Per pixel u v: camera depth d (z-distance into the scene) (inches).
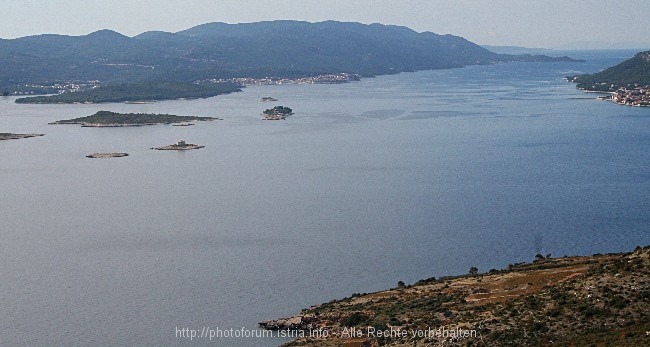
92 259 7603.4
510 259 7273.6
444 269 6968.5
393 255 7490.2
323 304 5743.1
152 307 6077.8
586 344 3720.5
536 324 4047.7
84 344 5369.1
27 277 7032.5
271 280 6712.6
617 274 4394.7
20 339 5506.9
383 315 5022.1
